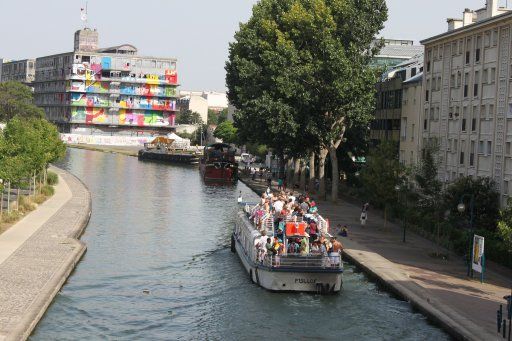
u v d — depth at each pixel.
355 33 80.81
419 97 81.75
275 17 94.00
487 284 41.16
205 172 115.06
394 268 44.72
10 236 51.25
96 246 53.38
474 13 77.19
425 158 57.69
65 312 36.12
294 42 85.06
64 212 66.06
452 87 73.12
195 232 61.88
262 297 39.94
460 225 56.06
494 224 55.66
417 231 59.66
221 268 47.47
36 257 44.72
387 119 92.81
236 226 53.44
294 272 40.06
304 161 98.31
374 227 62.59
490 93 64.88
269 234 42.44
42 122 89.94
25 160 65.50
